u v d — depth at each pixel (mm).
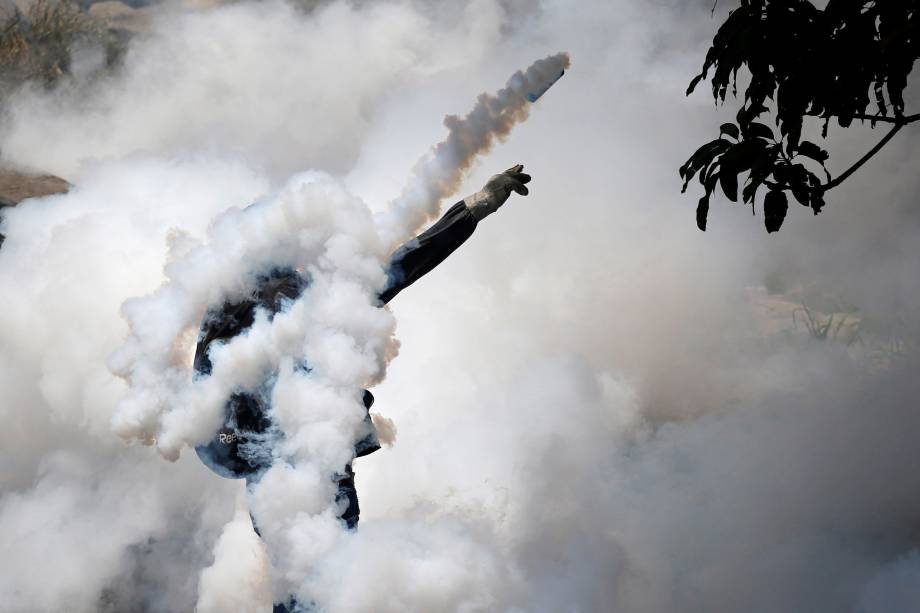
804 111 3488
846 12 3375
